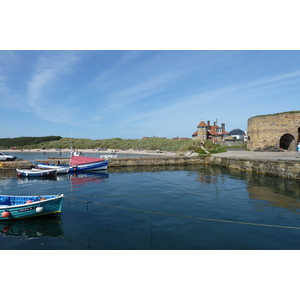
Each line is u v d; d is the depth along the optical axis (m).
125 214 10.84
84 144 108.06
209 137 88.06
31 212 10.12
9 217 10.09
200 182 19.44
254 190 15.65
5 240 8.11
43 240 8.05
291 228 8.85
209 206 11.99
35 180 22.02
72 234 8.54
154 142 89.31
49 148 105.31
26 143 120.38
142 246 7.45
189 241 7.76
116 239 7.99
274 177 20.58
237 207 11.73
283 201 12.73
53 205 10.39
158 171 28.22
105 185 18.72
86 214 10.91
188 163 35.91
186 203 12.69
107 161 29.17
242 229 8.79
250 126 39.28
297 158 23.81
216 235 8.23
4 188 17.97
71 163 28.56
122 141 102.88
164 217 10.31
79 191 16.42
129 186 18.09
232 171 26.03
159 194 15.05
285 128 33.66
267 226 9.08
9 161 30.94
